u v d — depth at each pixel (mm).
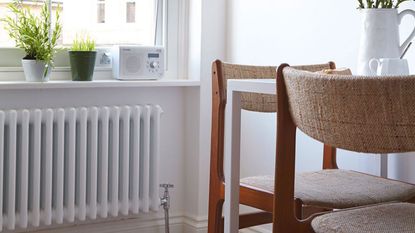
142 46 3250
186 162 3480
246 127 3318
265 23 3193
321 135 1627
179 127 3469
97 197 3188
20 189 2951
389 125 1501
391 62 1857
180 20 3471
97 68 3262
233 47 3408
